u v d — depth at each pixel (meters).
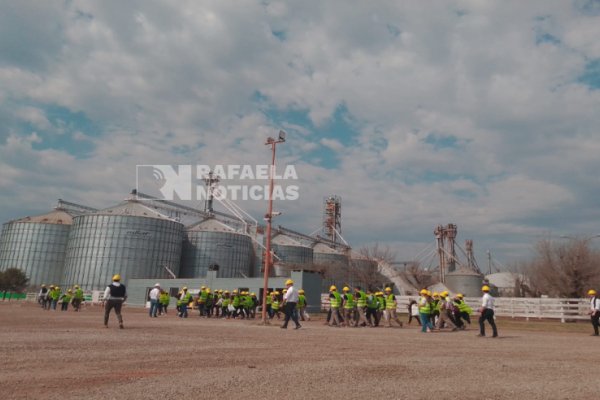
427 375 9.06
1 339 13.47
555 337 20.39
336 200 129.75
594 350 14.55
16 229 90.81
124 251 78.25
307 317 32.28
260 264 96.00
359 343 15.29
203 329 19.86
